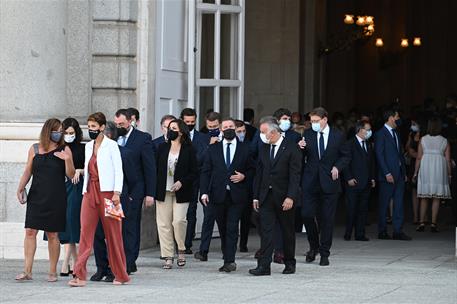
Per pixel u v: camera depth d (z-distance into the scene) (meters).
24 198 27.06
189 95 35.09
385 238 37.16
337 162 29.73
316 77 52.00
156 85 33.59
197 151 31.42
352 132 49.16
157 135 33.72
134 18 32.84
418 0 71.88
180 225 28.84
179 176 28.66
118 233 25.98
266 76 48.56
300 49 49.12
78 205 27.34
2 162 31.11
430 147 39.56
